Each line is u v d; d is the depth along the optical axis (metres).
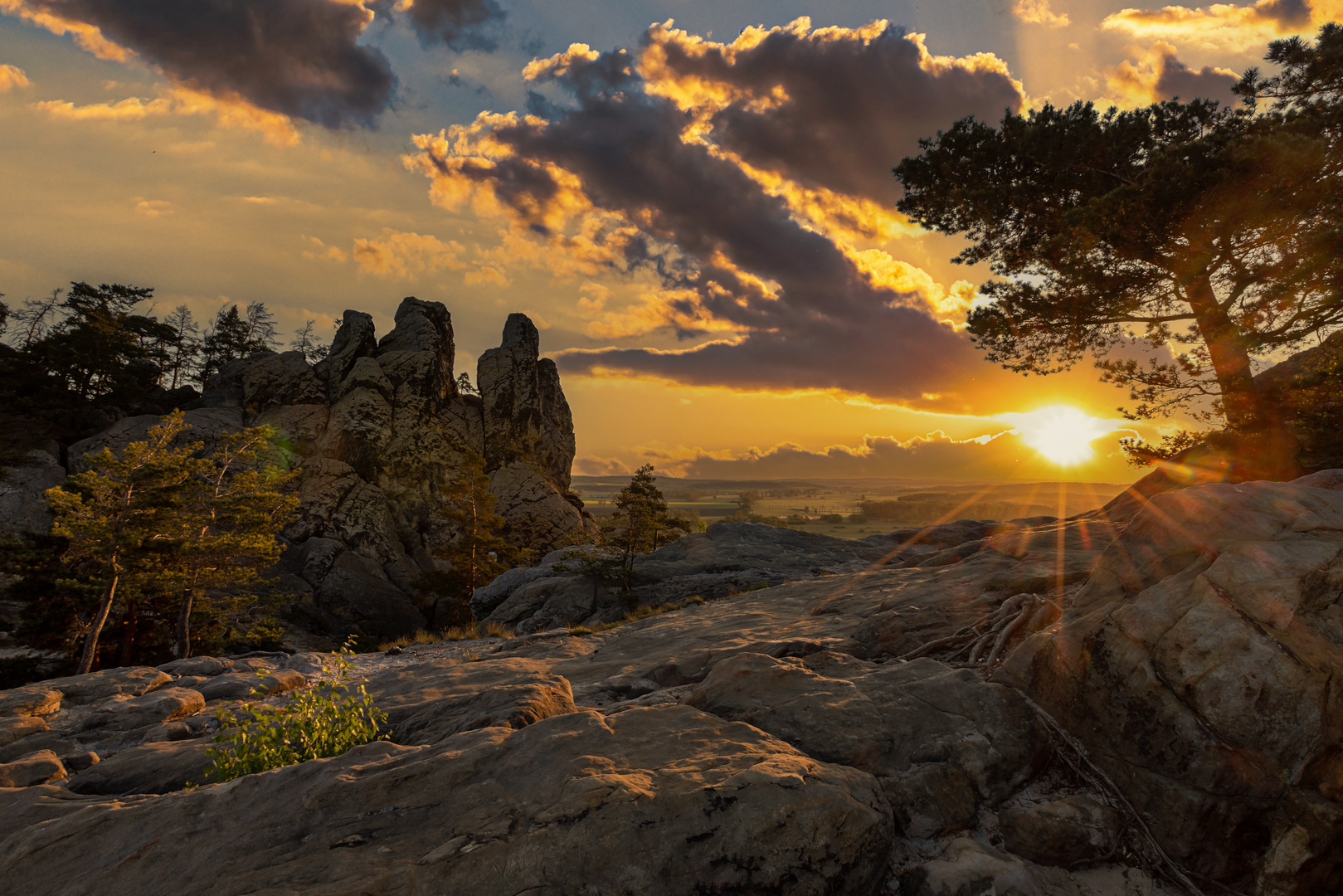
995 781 4.50
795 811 3.54
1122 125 17.78
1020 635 6.68
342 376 69.31
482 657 13.25
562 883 3.22
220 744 6.35
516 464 74.06
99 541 25.72
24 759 6.59
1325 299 14.48
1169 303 17.78
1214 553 4.79
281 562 50.22
